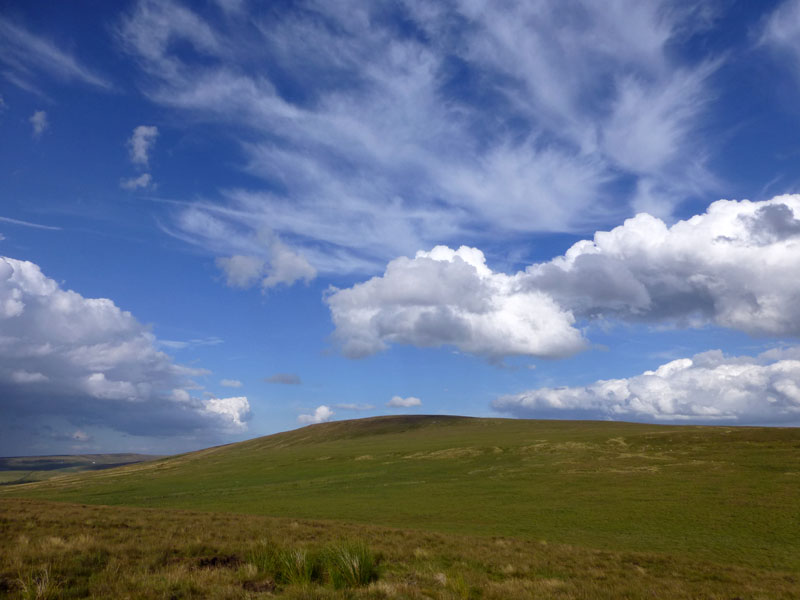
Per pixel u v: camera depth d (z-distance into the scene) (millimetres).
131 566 14711
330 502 62438
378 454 115500
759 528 41719
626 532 41281
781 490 57938
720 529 41750
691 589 17750
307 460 117062
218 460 144625
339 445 153500
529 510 52719
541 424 183375
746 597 16938
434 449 115438
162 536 21562
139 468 148375
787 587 20406
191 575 13742
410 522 46844
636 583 18125
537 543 29531
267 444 199250
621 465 83875
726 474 70750
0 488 122438
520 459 97062
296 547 18828
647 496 58312
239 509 58031
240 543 20172
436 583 14922
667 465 81250
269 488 80188
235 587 12547
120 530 22781
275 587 13422
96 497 80250
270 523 31438
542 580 16828
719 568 24781
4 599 10836
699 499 55062
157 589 11969
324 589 12391
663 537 39188
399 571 17078
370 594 12188
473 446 114875
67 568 13570
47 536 18953
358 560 15180
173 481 100500
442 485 74375
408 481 80125
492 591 14094
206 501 69000
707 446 94875
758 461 78312
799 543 36656
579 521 46156
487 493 65812
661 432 117688
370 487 75812
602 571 20703
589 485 68188
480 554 22656
